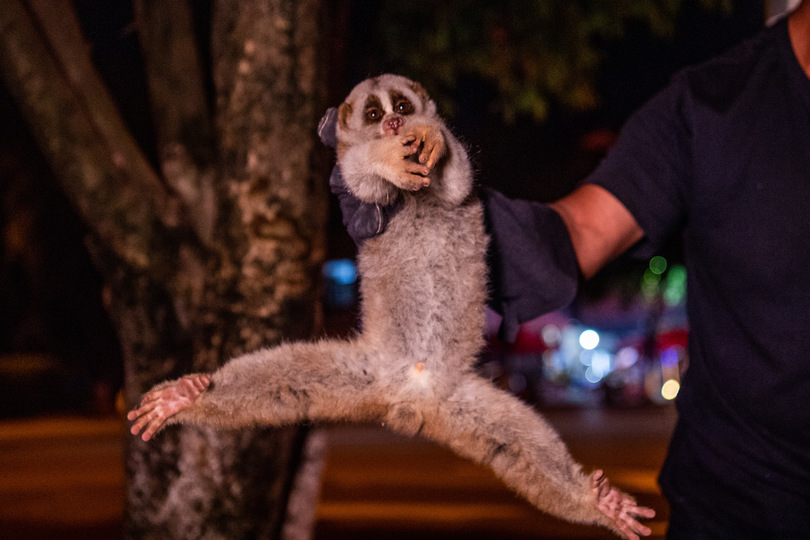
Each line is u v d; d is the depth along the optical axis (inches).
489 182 121.1
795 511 92.0
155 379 177.8
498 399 97.2
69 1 185.8
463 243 93.1
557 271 99.7
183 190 182.1
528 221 100.6
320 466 194.4
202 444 165.0
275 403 93.0
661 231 105.3
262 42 170.4
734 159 97.7
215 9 179.0
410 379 93.7
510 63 287.4
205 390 90.7
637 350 1020.5
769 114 97.3
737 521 94.6
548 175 550.6
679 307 1019.3
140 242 177.0
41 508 447.5
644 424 792.3
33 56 173.5
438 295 92.7
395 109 103.6
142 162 181.5
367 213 92.4
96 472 583.5
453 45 284.7
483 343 94.9
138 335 178.9
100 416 1058.7
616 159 107.7
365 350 94.9
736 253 96.8
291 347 96.4
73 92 178.1
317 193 172.7
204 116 189.8
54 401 1131.9
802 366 92.6
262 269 167.0
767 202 95.7
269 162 169.0
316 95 173.3
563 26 277.4
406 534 364.2
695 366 102.9
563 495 96.6
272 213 168.2
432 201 92.4
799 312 93.3
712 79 103.6
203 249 180.7
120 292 179.6
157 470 167.6
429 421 95.4
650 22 275.3
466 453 96.5
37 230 911.7
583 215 106.5
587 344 1044.5
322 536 362.0
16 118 698.8
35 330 1040.2
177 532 165.9
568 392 1029.8
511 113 296.4
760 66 99.7
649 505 404.5
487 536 358.9
